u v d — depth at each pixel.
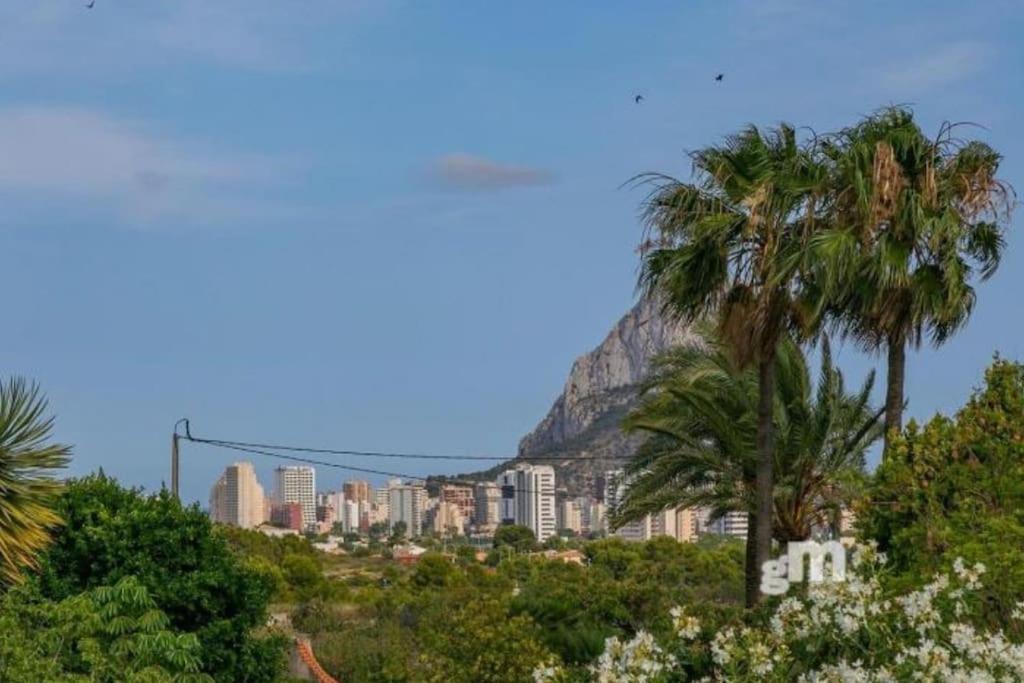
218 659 28.77
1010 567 17.47
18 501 23.22
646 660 14.95
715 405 29.62
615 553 71.75
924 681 13.46
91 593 25.58
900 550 22.03
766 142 25.53
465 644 34.00
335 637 56.66
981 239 25.91
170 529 28.86
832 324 26.02
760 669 14.44
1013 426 23.52
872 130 25.70
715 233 24.97
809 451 30.66
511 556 101.19
